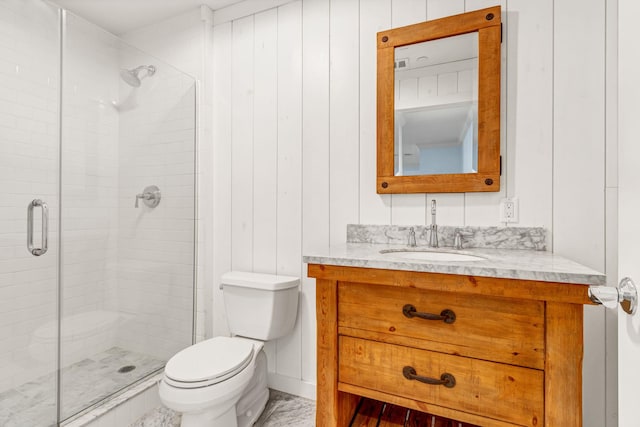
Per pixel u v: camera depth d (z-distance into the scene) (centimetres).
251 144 199
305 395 182
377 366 116
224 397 128
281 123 191
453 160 152
